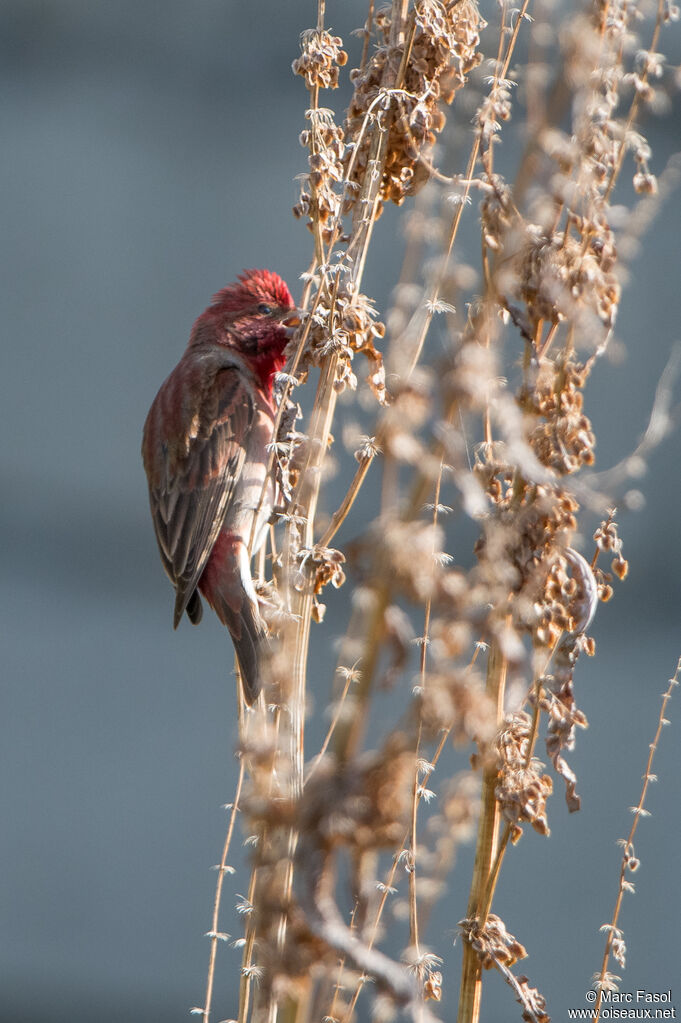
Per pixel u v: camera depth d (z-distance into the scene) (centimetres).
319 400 548
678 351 1297
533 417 429
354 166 579
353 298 554
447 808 372
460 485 330
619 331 1299
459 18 564
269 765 386
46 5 1472
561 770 445
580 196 409
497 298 362
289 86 1436
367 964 312
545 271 406
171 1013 1175
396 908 434
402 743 313
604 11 395
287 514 537
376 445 414
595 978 509
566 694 446
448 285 353
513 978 467
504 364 446
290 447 598
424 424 334
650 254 1292
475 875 474
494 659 453
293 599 527
